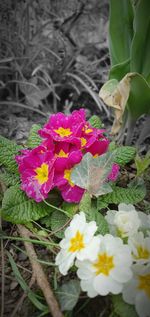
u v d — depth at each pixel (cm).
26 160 13
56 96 22
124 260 10
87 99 23
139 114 17
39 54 23
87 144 13
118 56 17
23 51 23
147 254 11
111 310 11
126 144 18
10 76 23
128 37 16
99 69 25
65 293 11
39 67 22
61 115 14
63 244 11
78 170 12
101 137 14
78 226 11
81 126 13
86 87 22
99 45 26
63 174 13
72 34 26
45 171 13
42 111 22
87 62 25
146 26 15
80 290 11
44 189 12
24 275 12
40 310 11
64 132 13
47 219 14
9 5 22
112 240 10
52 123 13
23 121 21
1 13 22
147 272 10
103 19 27
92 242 10
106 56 24
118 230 11
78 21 26
